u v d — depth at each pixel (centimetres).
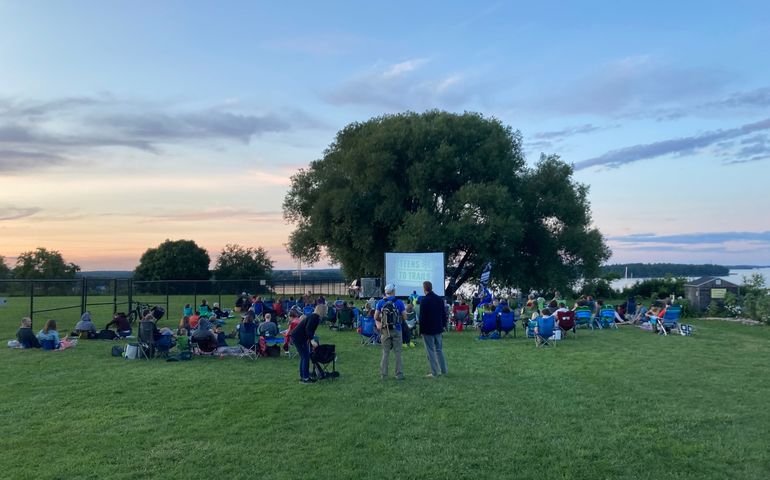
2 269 7394
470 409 866
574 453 663
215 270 6950
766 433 741
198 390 1016
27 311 3250
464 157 3769
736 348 1564
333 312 2200
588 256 3891
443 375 1148
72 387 1048
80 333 1817
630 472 608
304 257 4538
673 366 1255
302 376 1081
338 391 1002
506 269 3953
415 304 2227
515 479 590
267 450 679
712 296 2717
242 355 1422
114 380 1118
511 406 882
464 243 3712
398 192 3784
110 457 657
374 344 1680
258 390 1013
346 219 3844
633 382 1070
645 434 734
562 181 3966
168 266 7238
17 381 1109
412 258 2673
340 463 634
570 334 1912
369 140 3788
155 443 707
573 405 888
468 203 3509
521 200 3922
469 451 671
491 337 1853
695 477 595
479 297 2883
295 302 2638
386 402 915
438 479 591
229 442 711
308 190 4406
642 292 4103
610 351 1504
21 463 637
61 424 791
